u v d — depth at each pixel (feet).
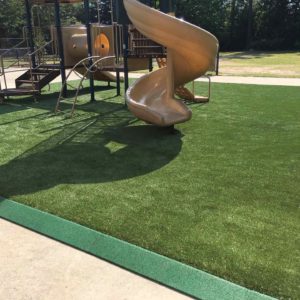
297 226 10.93
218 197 12.98
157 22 20.43
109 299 8.04
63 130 22.95
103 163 16.92
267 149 18.30
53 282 8.63
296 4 140.05
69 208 12.35
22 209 12.37
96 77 43.21
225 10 148.87
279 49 138.72
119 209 12.20
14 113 28.32
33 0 39.70
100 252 9.76
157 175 15.23
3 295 8.23
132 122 24.94
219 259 9.30
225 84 43.06
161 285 8.43
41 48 37.93
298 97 33.01
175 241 10.18
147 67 37.35
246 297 7.94
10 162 17.19
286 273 8.71
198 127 22.90
